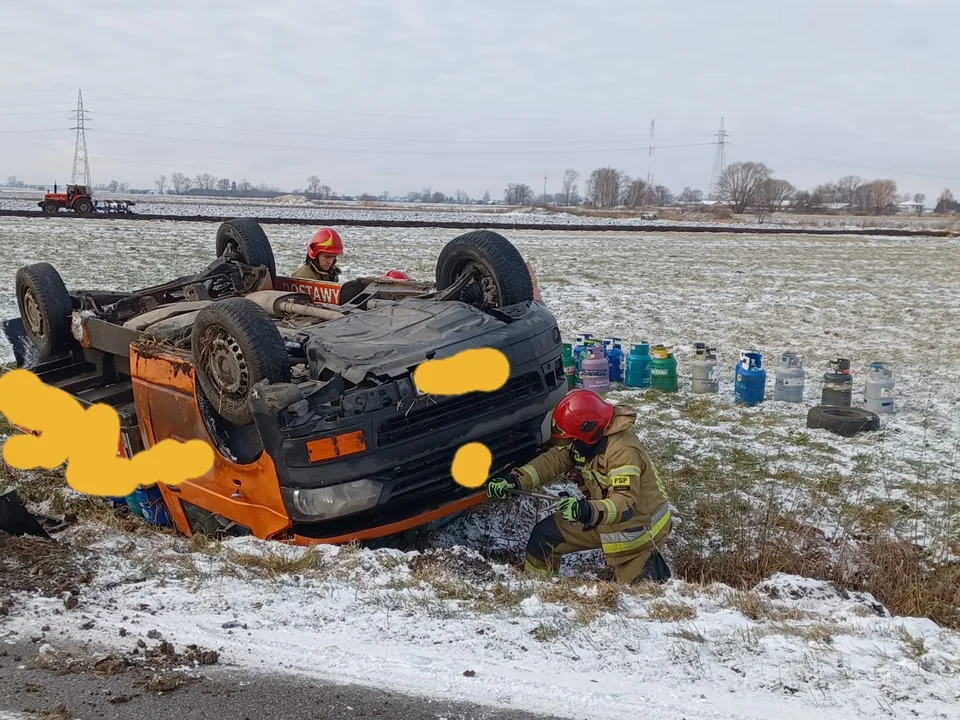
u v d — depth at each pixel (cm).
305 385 461
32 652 339
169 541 495
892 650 348
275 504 467
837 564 523
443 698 309
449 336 518
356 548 461
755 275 2514
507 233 4459
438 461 489
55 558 415
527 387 524
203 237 3381
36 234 3281
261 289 758
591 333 1380
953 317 1645
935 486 648
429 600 395
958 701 307
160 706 301
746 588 480
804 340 1348
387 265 2484
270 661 335
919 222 8150
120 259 2441
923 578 505
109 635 354
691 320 1545
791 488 643
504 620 372
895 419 848
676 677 324
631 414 481
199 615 376
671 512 591
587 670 330
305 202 13625
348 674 325
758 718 297
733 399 926
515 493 533
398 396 464
